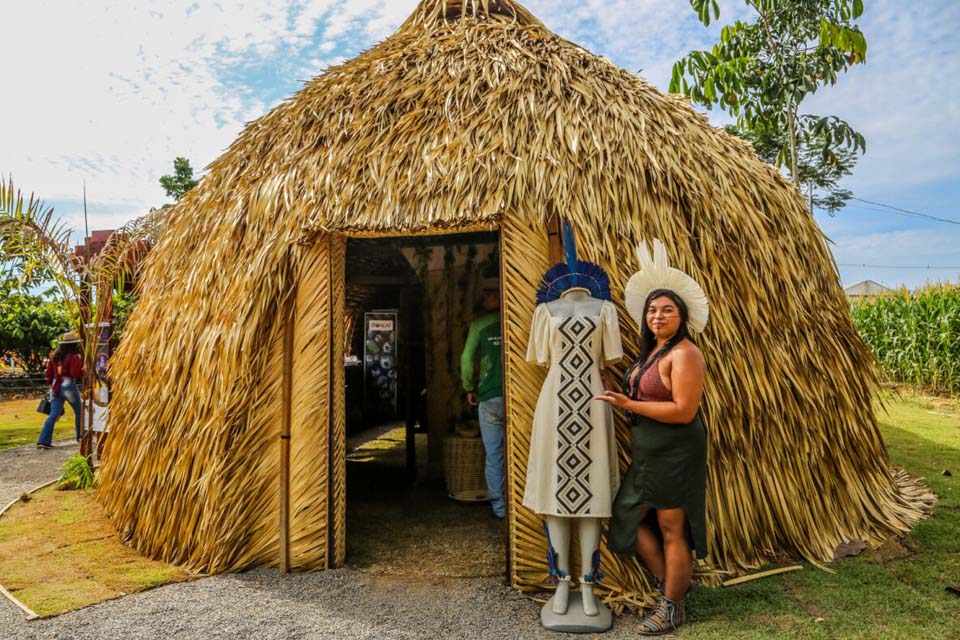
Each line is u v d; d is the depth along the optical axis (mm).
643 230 4160
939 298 12312
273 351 4277
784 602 3596
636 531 3314
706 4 9078
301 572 4152
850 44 8773
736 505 4117
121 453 5188
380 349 10609
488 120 4430
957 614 3412
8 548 4652
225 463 4176
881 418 9742
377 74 5145
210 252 4762
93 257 7141
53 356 9000
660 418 3152
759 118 10641
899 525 4730
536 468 3525
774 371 4363
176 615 3500
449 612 3561
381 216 4105
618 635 3285
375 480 6836
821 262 5137
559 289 3619
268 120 5438
